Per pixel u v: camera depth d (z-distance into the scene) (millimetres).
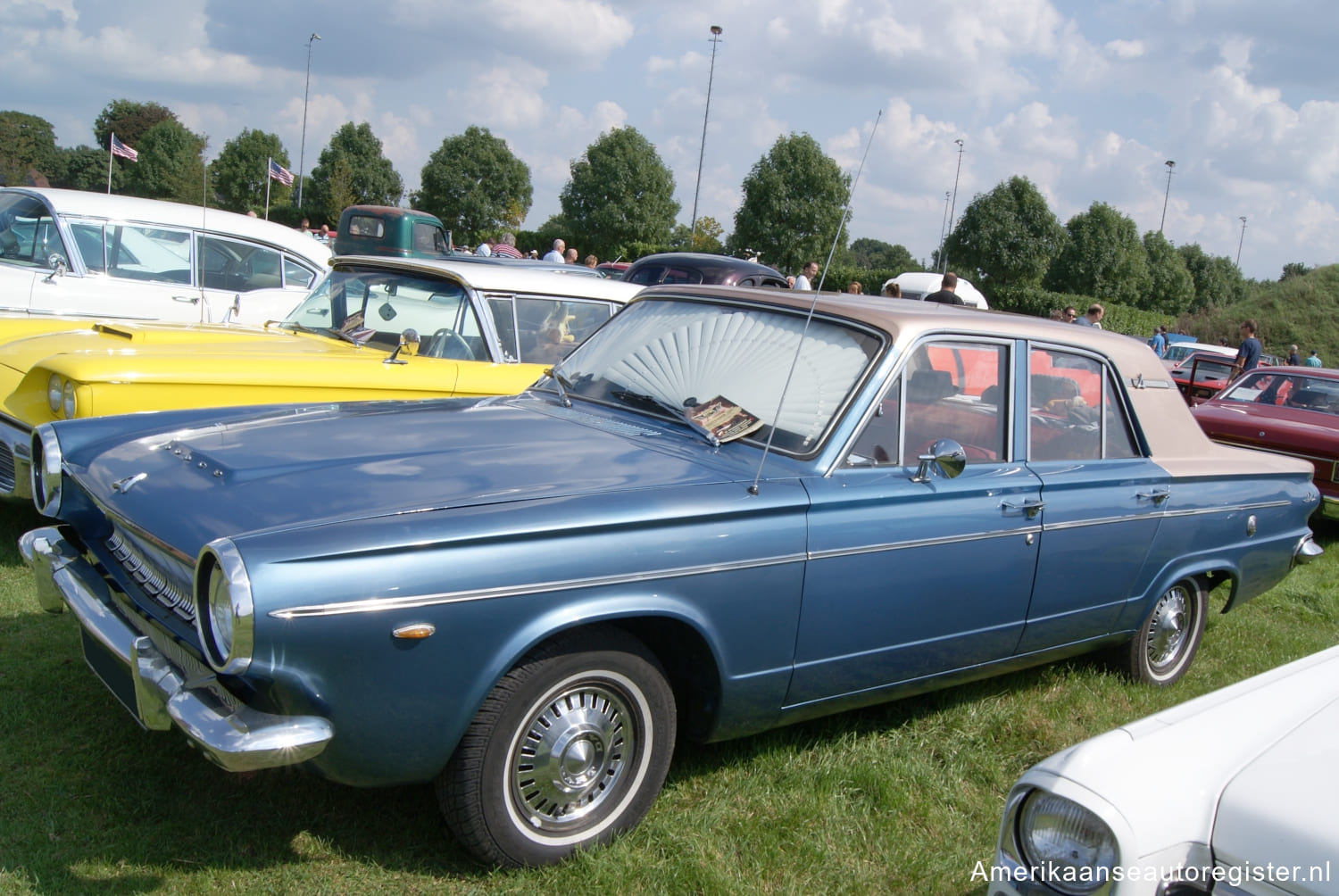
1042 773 1912
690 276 12766
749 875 2719
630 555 2596
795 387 3262
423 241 16859
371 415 3410
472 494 2574
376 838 2736
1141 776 1844
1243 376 10023
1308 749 1904
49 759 2971
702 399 3357
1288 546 4652
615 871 2600
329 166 43719
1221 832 1759
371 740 2330
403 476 2689
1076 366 3842
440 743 2398
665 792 3084
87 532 3133
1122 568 3877
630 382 3602
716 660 2812
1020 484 3469
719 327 3641
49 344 5078
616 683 2670
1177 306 62344
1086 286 51969
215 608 2242
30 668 3539
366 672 2270
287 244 8539
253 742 2168
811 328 3434
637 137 42094
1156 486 3936
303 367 4820
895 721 3779
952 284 10719
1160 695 4293
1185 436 4211
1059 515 3568
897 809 3160
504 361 5516
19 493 4723
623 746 2748
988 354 3549
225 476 2682
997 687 4176
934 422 3350
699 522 2721
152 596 2674
